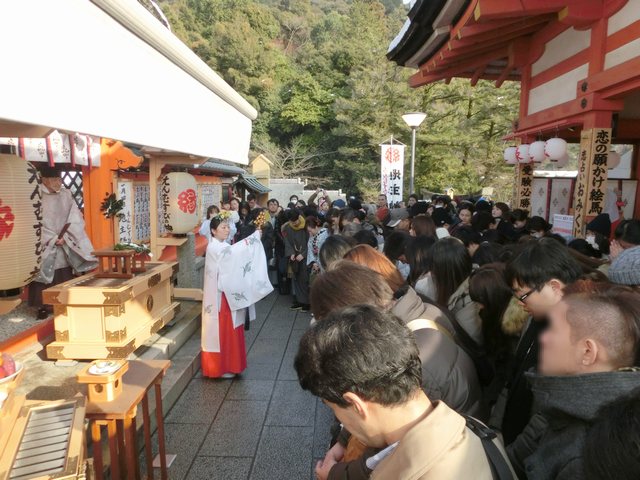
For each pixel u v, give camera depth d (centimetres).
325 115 3309
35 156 452
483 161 2267
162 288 437
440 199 895
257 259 439
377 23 3475
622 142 880
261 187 1891
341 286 164
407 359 99
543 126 621
